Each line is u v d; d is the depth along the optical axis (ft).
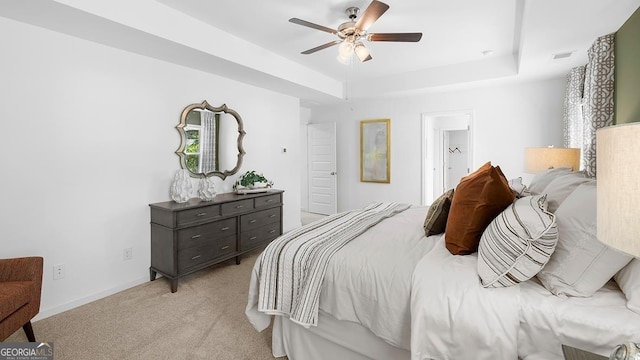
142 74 10.11
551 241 4.05
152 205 10.16
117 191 9.57
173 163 11.14
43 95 8.02
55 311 8.18
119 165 9.60
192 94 11.62
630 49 7.74
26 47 7.72
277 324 6.29
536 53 10.50
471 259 5.11
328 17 9.41
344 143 20.34
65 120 8.43
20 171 7.71
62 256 8.44
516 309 3.97
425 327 4.28
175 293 9.39
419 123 17.49
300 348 5.99
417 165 17.71
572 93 11.85
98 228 9.15
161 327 7.47
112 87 9.37
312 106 20.68
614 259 3.82
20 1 6.63
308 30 10.34
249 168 14.26
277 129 15.76
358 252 5.70
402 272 4.93
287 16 9.34
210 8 8.86
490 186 5.22
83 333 7.21
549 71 12.68
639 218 2.36
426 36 10.95
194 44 9.47
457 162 24.63
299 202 17.46
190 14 9.20
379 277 5.00
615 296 3.95
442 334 4.20
